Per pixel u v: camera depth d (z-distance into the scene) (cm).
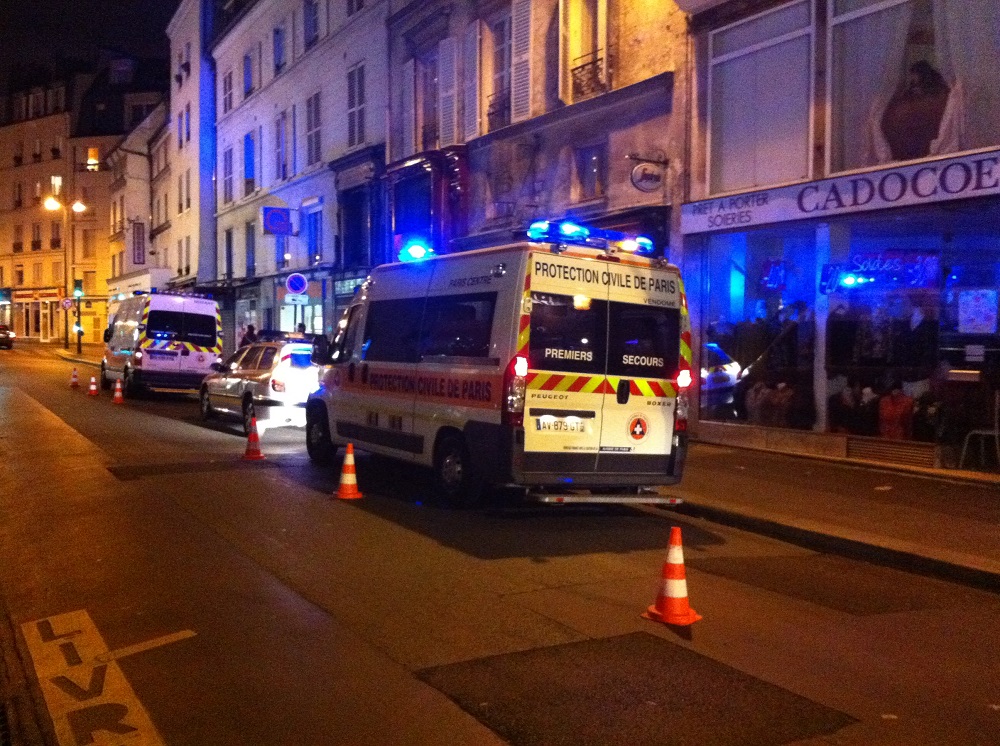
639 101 1446
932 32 1066
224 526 783
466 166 1911
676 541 555
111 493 927
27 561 669
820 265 1217
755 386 1304
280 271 2988
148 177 5044
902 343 1127
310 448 1166
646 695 434
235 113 3431
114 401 2056
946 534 773
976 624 570
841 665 486
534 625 537
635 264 846
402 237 2155
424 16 2055
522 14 1706
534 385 783
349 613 552
